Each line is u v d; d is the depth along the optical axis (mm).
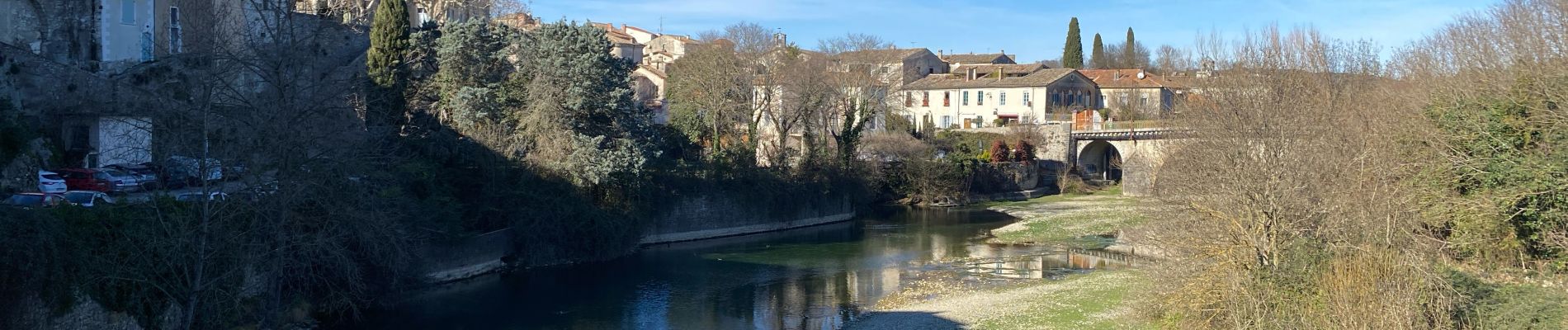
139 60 48656
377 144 35562
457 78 56875
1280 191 31734
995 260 55344
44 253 25969
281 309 35281
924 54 137125
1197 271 32531
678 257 56812
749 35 88688
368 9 68812
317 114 33094
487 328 37625
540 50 57000
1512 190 33219
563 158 54844
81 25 47094
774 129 94500
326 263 34438
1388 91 47062
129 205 30281
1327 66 49750
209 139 32812
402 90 53906
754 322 39438
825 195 75312
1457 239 34500
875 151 90750
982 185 92250
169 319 30969
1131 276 42375
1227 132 34594
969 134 100625
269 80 31625
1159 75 123812
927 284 47281
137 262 29328
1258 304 29906
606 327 38312
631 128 60469
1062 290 42438
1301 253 30422
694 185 65250
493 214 52344
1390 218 29516
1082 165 100688
